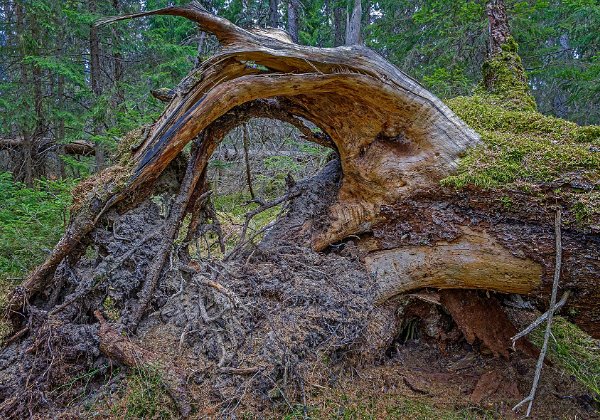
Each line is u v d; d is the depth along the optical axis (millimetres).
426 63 6758
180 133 2084
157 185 2273
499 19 3473
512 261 2049
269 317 2025
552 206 1924
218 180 5969
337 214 2629
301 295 2162
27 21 6344
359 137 2434
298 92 2174
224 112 2135
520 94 3010
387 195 2369
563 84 6340
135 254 2109
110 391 1752
